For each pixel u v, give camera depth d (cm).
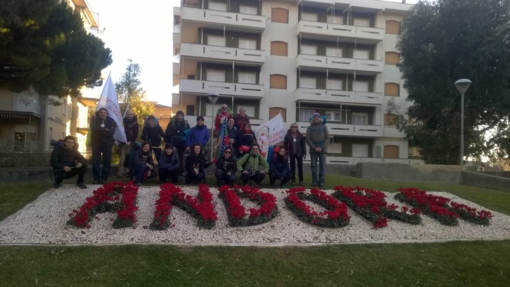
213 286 603
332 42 3944
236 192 986
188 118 3500
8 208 855
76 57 1920
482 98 2484
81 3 3559
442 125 2669
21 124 2825
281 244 747
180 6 3762
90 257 650
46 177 1210
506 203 1196
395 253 759
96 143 1091
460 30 2455
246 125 1277
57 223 776
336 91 3784
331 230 834
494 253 800
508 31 2375
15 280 577
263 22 3666
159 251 681
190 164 1133
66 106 3628
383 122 3956
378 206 959
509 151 2608
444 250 790
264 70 3775
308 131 1238
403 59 2845
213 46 3538
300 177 1245
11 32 1552
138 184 1070
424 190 1232
